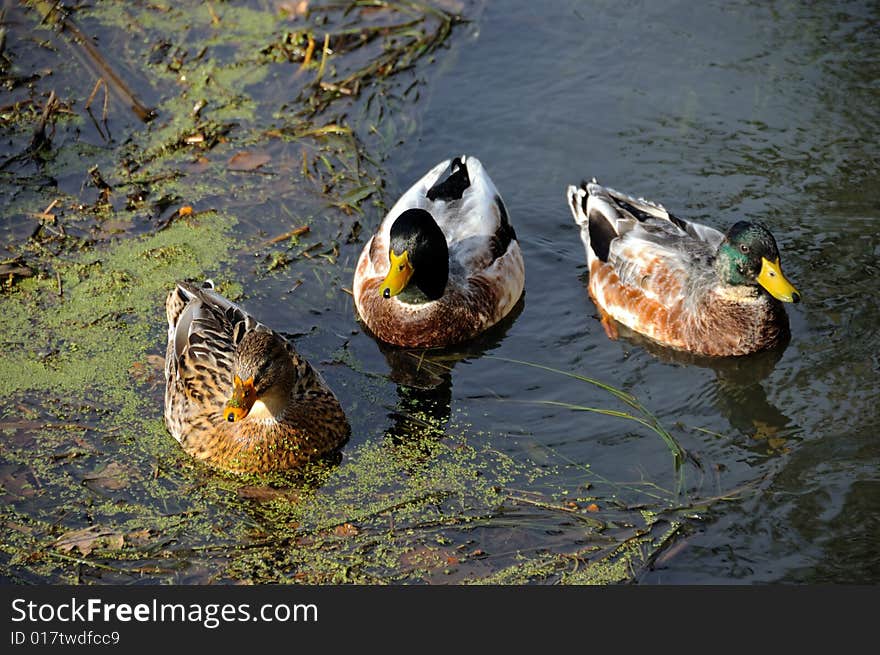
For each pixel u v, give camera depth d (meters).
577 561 7.70
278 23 14.00
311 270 10.75
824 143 11.93
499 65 13.31
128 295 10.32
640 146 12.11
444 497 8.30
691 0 14.09
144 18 14.05
